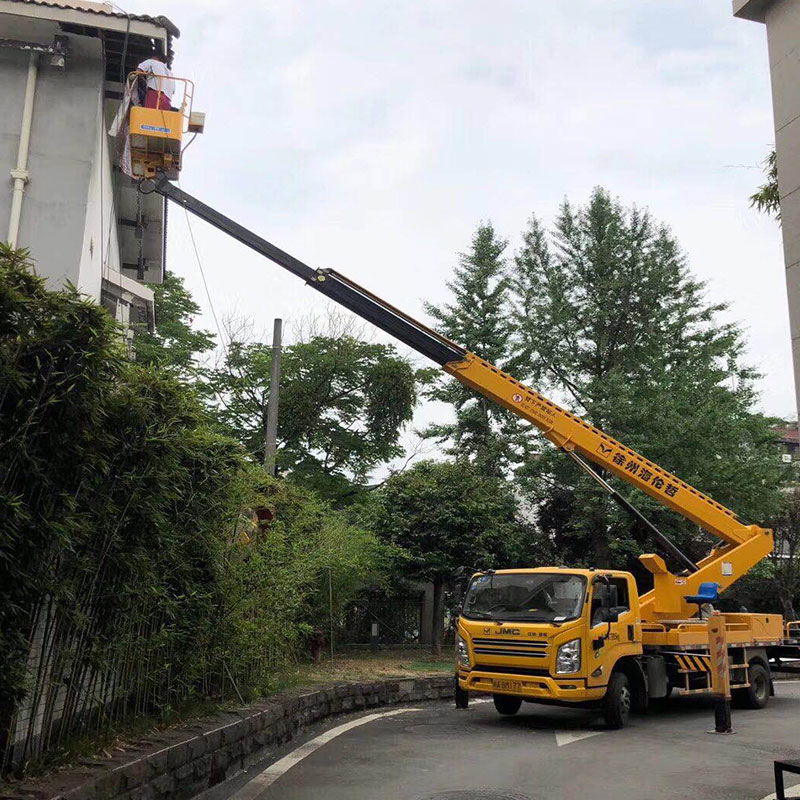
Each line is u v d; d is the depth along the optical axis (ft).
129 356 20.92
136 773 17.70
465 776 24.32
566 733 33.42
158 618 23.44
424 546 65.31
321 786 22.59
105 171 44.27
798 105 21.95
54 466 16.48
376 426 74.74
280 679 35.68
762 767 26.37
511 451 81.97
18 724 17.46
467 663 37.01
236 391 72.38
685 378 75.61
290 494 46.32
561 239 83.20
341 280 41.57
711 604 43.01
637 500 70.49
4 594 15.34
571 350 79.87
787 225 21.95
